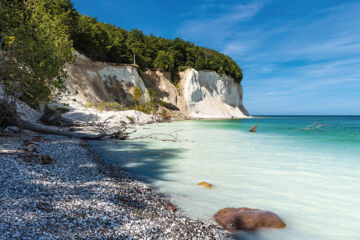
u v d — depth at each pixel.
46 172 6.63
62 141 13.51
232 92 96.44
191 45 96.19
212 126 38.34
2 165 6.28
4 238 2.86
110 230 3.72
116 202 5.13
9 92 11.12
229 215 4.83
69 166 7.93
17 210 3.80
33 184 5.34
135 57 66.44
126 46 62.47
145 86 63.56
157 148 14.48
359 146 15.93
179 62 81.12
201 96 80.44
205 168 9.45
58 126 21.72
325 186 7.26
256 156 12.13
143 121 39.22
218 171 8.99
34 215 3.74
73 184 5.97
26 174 5.99
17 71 10.02
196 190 6.80
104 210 4.51
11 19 10.32
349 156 12.23
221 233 4.33
